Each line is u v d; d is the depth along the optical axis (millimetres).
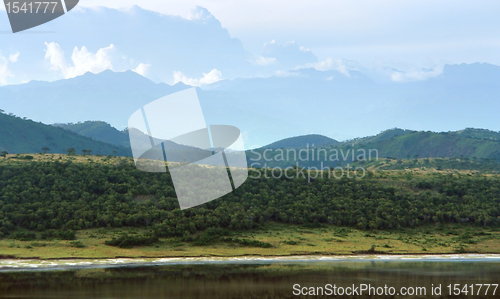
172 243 87562
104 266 72000
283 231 101250
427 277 68250
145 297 53969
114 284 60500
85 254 77375
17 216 86688
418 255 87750
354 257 84250
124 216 94250
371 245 93375
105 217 92062
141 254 80062
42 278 62750
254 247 88000
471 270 74625
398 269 74375
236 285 61500
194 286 60438
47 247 79188
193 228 92750
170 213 95500
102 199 99000
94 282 61281
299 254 84812
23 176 100750
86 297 53094
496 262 83312
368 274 69875
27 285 58406
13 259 72250
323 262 79562
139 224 94562
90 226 90938
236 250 85625
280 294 57312
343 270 72750
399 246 93875
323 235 99875
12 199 91500
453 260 84312
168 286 60125
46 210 89875
